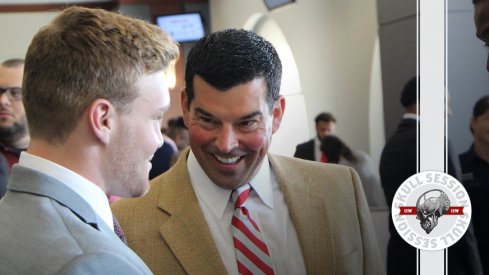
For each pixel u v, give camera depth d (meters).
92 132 0.83
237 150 0.97
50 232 0.74
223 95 0.92
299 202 1.10
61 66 0.81
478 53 1.18
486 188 1.16
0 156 1.88
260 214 1.10
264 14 2.67
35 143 0.85
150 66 0.87
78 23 0.84
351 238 1.13
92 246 0.74
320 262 1.09
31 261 0.71
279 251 1.10
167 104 0.93
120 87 0.83
